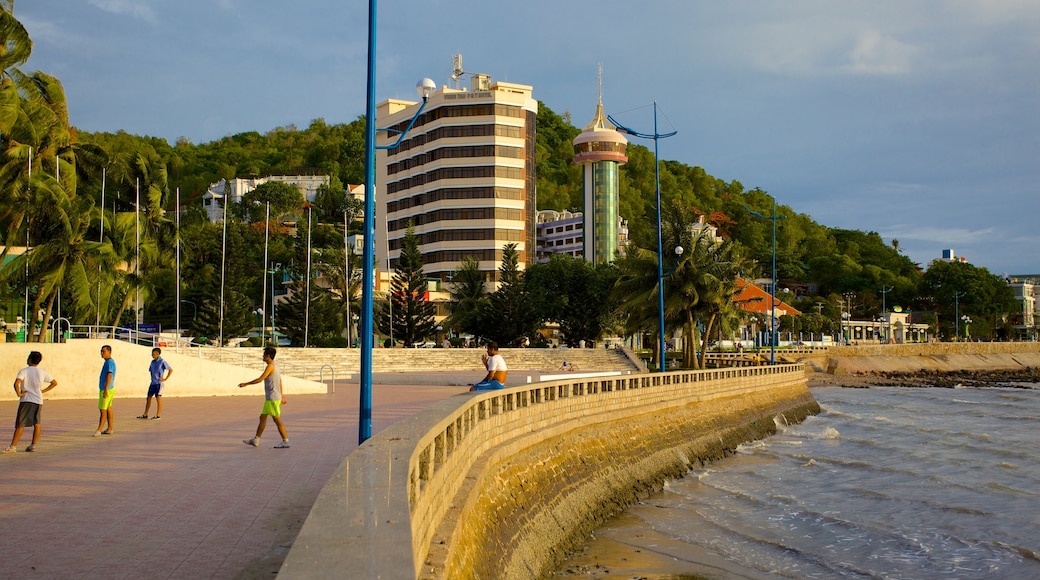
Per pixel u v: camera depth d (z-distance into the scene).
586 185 121.69
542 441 21.47
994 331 159.50
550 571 17.58
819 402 66.12
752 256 170.62
